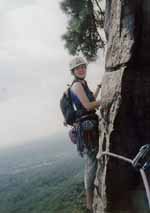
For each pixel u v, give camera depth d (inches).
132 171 139.9
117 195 140.7
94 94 159.9
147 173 132.8
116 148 138.3
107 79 148.6
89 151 146.3
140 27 136.6
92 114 146.2
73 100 143.2
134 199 138.9
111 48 150.9
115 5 149.6
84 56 355.6
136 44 136.8
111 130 138.6
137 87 138.5
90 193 153.6
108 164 138.9
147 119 138.9
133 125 139.3
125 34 140.3
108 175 139.5
